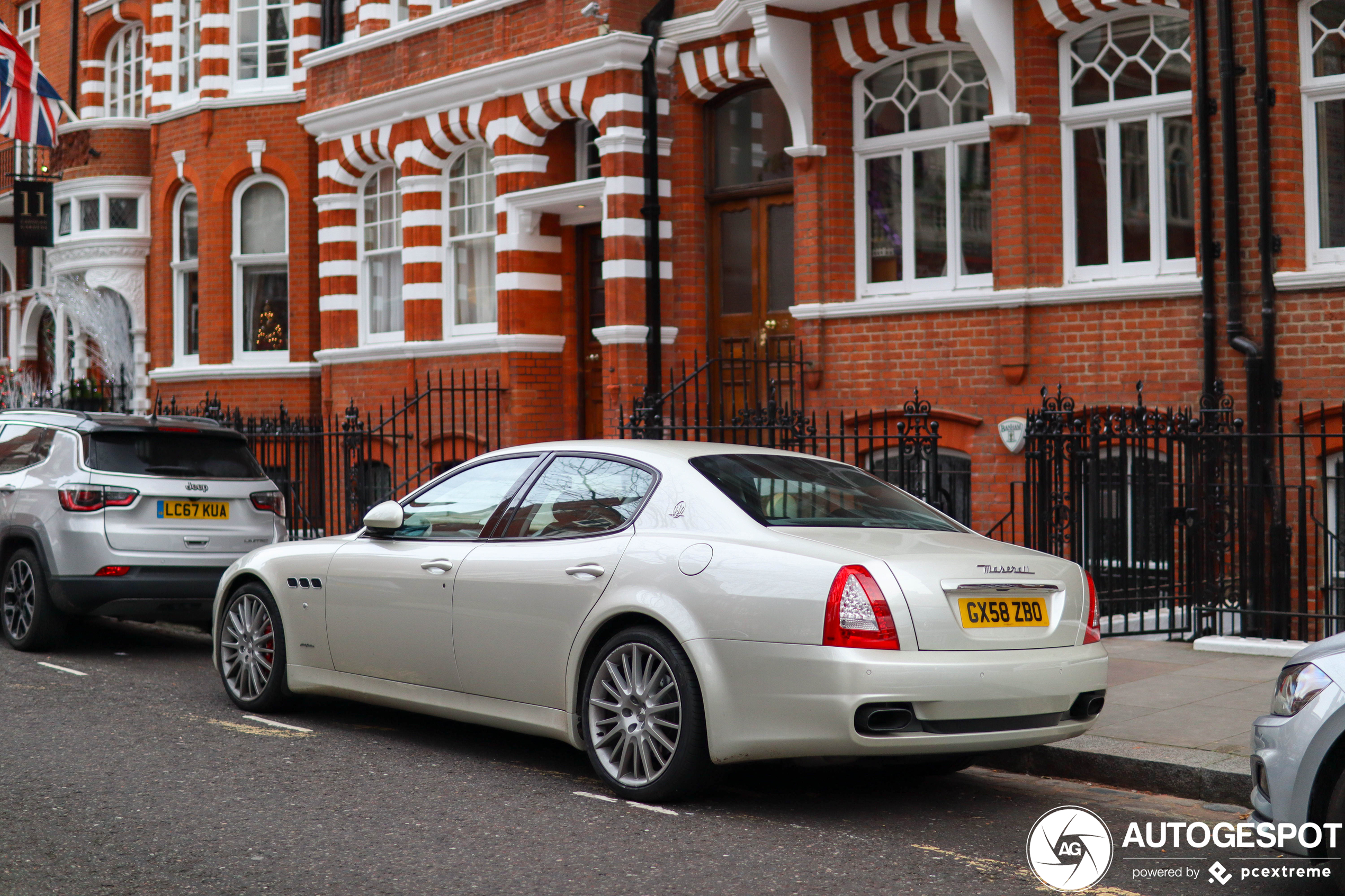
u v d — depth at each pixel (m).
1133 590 10.95
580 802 5.98
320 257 17.59
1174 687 8.01
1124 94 11.27
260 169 19.03
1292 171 10.19
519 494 6.78
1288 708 4.67
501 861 5.12
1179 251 11.03
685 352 13.99
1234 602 9.70
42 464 10.05
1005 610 5.71
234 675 8.08
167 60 20.23
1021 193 11.52
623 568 6.06
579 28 14.05
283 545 7.87
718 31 13.35
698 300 14.01
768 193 13.61
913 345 12.16
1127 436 9.83
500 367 15.27
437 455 16.09
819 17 12.68
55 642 10.09
